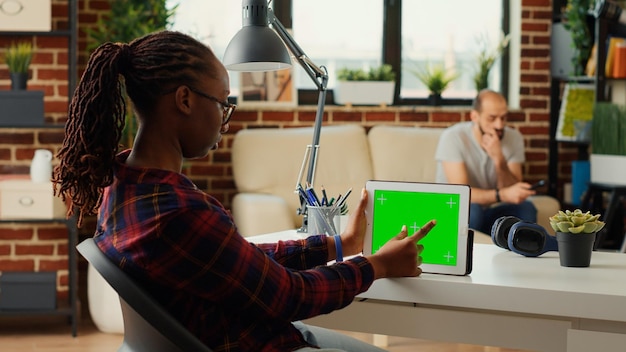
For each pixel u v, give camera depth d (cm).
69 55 470
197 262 161
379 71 574
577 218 231
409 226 223
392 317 217
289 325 179
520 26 589
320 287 174
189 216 162
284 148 528
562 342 205
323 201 280
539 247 247
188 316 166
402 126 576
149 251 162
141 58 169
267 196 491
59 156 173
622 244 532
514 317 207
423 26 594
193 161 558
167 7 556
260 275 165
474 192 489
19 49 457
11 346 428
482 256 248
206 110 172
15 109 449
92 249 167
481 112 505
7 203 448
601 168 536
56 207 456
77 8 507
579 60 566
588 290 199
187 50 170
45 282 450
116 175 170
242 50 273
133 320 167
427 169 542
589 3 558
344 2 585
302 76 585
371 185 227
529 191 479
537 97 593
